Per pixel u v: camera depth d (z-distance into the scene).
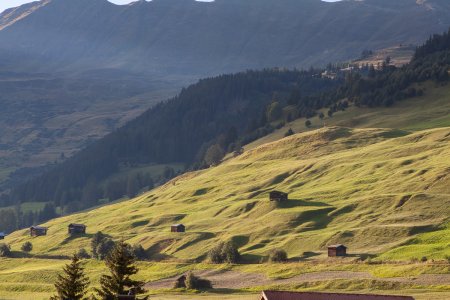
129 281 140.38
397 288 179.88
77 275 145.38
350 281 191.75
